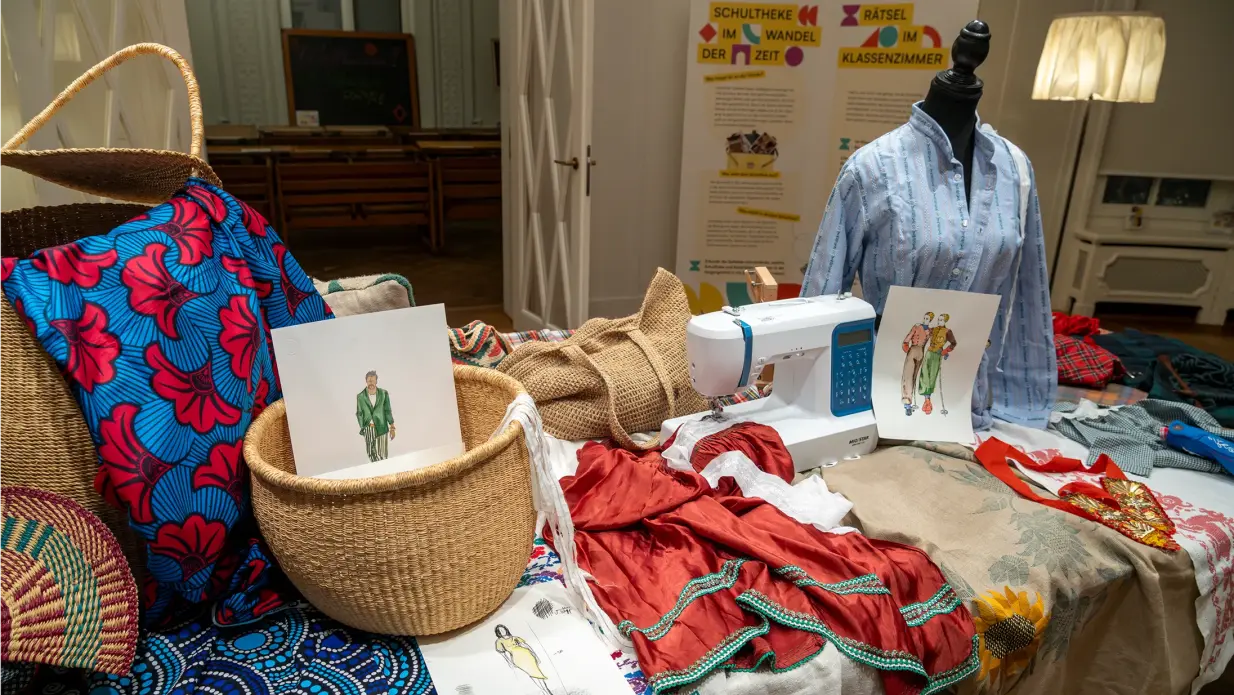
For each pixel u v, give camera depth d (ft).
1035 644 3.41
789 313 4.09
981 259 4.51
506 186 13.51
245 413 2.94
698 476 3.75
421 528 2.60
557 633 2.94
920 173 4.45
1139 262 14.05
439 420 3.26
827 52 10.73
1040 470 4.27
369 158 18.01
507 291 14.40
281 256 3.49
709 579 3.08
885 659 2.92
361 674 2.71
